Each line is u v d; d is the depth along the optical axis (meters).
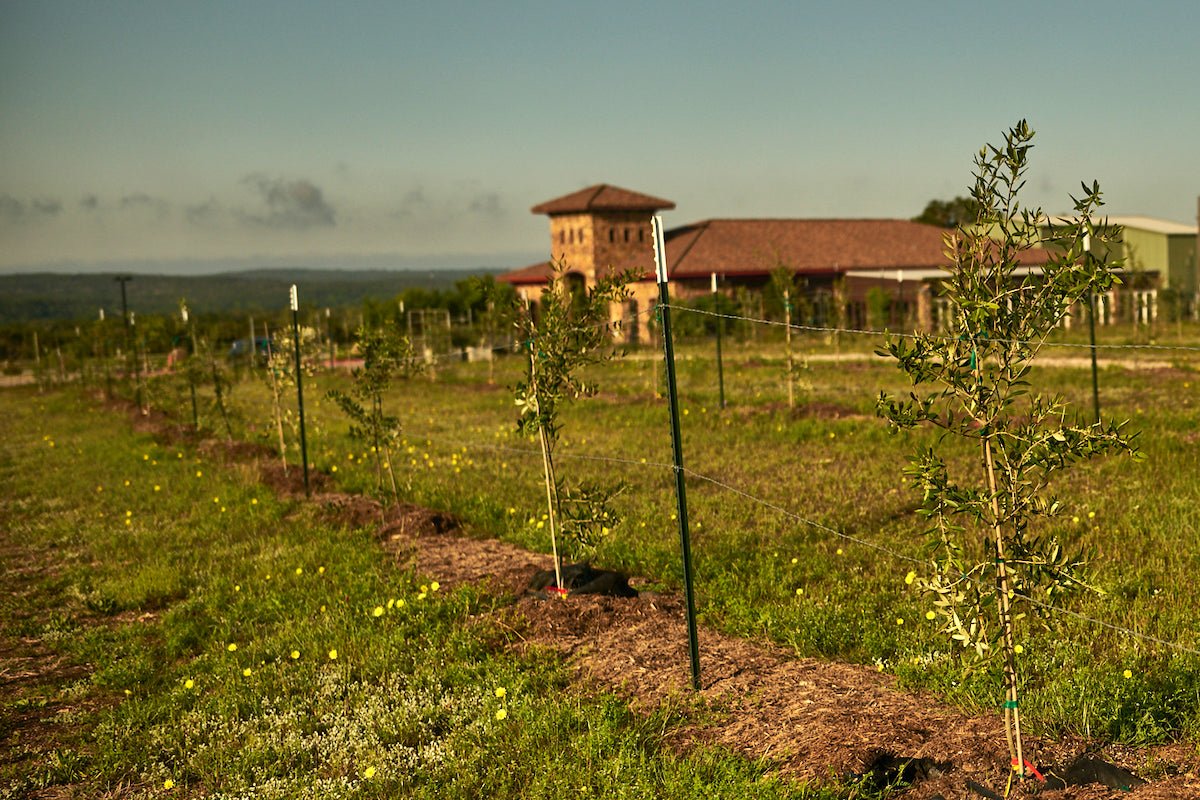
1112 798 4.54
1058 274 4.49
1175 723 5.36
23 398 40.62
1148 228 54.12
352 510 12.70
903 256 56.00
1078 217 4.53
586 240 57.16
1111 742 5.21
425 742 6.20
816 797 4.93
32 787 6.04
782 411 19.42
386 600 8.85
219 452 18.56
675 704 6.31
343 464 16.66
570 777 5.44
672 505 11.82
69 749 6.50
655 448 16.55
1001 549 4.80
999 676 5.81
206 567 10.74
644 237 58.28
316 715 6.74
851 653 6.91
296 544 11.37
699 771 5.33
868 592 8.03
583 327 8.82
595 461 15.59
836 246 56.44
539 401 8.77
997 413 4.80
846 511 10.98
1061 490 11.14
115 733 6.68
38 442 23.77
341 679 7.32
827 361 32.25
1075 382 22.58
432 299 69.50
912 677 6.29
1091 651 6.40
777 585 8.41
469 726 6.25
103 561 11.37
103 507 14.54
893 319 50.47
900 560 8.92
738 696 6.38
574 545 9.27
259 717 6.77
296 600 9.25
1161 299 37.75
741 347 40.28
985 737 5.30
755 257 53.72
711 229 56.84
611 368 33.34
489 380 33.41
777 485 12.84
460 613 8.47
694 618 6.56
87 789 5.98
